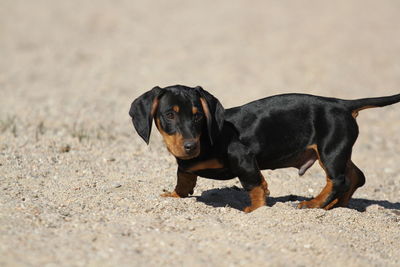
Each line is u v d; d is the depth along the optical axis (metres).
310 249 8.26
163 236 8.33
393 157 16.38
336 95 22.89
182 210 9.80
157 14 38.16
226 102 21.09
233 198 11.12
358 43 31.64
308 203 10.12
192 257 7.66
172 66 27.00
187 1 41.47
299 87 23.86
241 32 33.53
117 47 30.89
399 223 10.09
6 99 20.45
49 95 21.64
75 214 9.30
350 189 10.75
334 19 36.94
